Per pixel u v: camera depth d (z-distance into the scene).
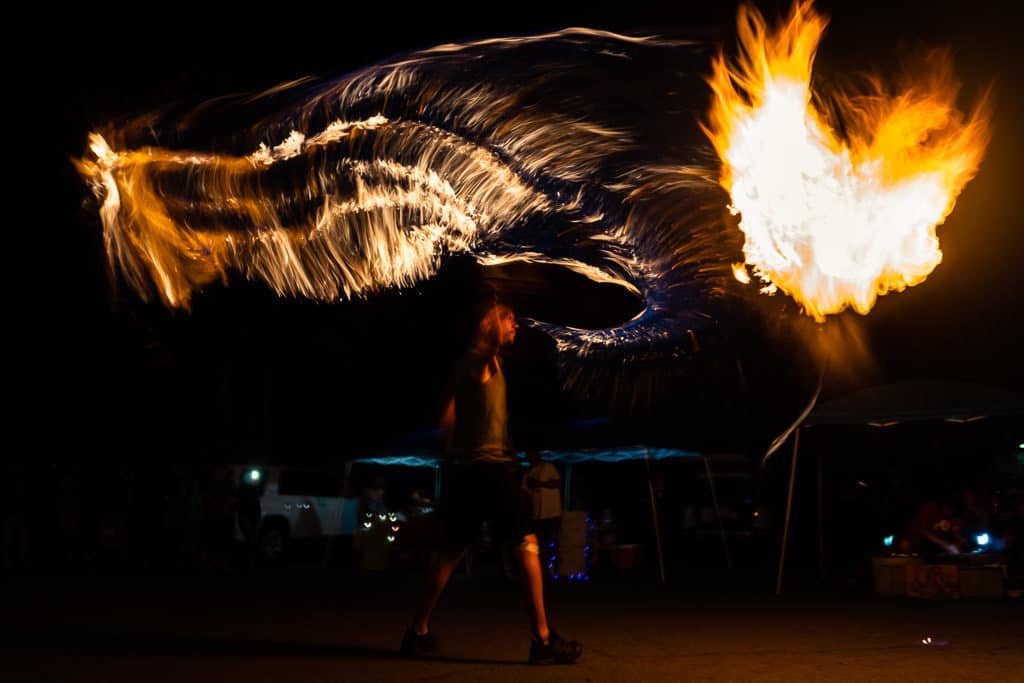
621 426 16.03
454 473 6.34
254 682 5.49
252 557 17.03
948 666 6.30
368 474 19.27
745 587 13.36
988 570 11.59
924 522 13.59
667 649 7.03
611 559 17.92
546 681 5.61
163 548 17.19
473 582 14.09
